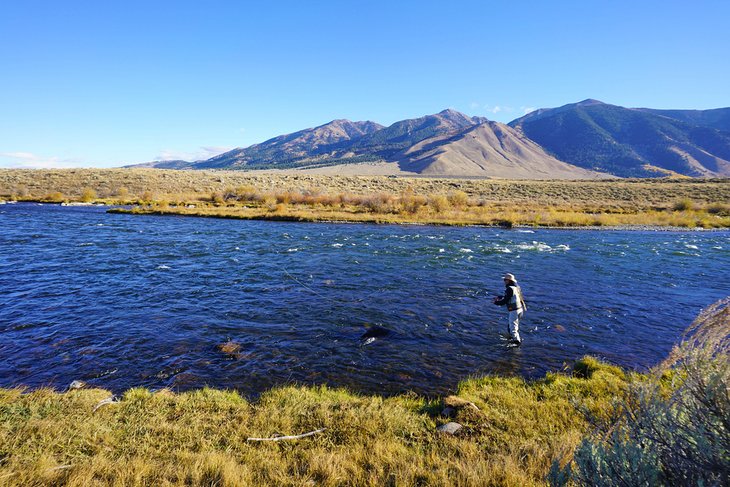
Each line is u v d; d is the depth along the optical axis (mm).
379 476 4473
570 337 10469
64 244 23312
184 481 4328
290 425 5742
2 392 6605
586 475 3248
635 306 13312
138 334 10102
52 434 5172
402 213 46969
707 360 3244
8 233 26812
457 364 8734
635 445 3170
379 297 13852
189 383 7621
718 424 3051
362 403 6539
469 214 47125
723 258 22703
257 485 4316
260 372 8156
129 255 20531
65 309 11938
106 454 4855
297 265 18891
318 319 11484
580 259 21859
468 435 5480
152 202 56000
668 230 39562
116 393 7145
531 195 79688
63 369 8133
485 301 13594
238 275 16656
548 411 6211
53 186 70375
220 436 5371
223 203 58031
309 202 57250
